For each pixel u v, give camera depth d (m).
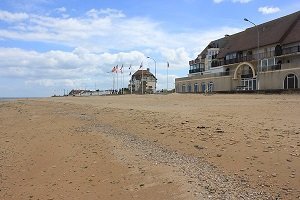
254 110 23.44
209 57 86.19
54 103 55.31
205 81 73.44
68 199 10.24
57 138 19.34
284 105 25.64
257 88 56.62
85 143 17.06
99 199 9.95
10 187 11.85
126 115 25.34
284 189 8.96
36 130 23.52
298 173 9.66
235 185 9.52
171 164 11.90
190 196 9.23
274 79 53.56
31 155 15.93
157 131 17.28
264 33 67.00
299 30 58.69
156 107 32.16
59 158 14.73
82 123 24.53
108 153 14.44
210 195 9.12
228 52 74.44
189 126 17.27
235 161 11.22
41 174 12.89
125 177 11.31
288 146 11.87
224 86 68.25
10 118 34.03
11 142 19.67
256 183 9.48
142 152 13.92
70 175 12.33
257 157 11.22
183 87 81.69
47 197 10.62
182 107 30.56
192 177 10.44
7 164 14.72
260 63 62.88
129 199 9.66
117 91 121.69
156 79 117.25
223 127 16.25
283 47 60.41
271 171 10.05
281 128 15.15
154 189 10.04
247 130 15.09
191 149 13.26
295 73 49.75
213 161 11.59
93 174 12.07
